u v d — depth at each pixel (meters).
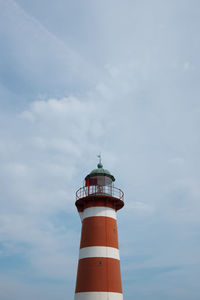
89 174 32.91
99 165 34.28
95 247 28.72
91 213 30.61
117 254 29.64
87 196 30.88
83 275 27.94
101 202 30.97
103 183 32.81
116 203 32.09
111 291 27.06
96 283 27.08
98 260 28.14
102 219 30.19
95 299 26.45
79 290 27.58
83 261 28.69
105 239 29.25
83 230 30.56
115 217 31.73
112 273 28.00
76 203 32.38
